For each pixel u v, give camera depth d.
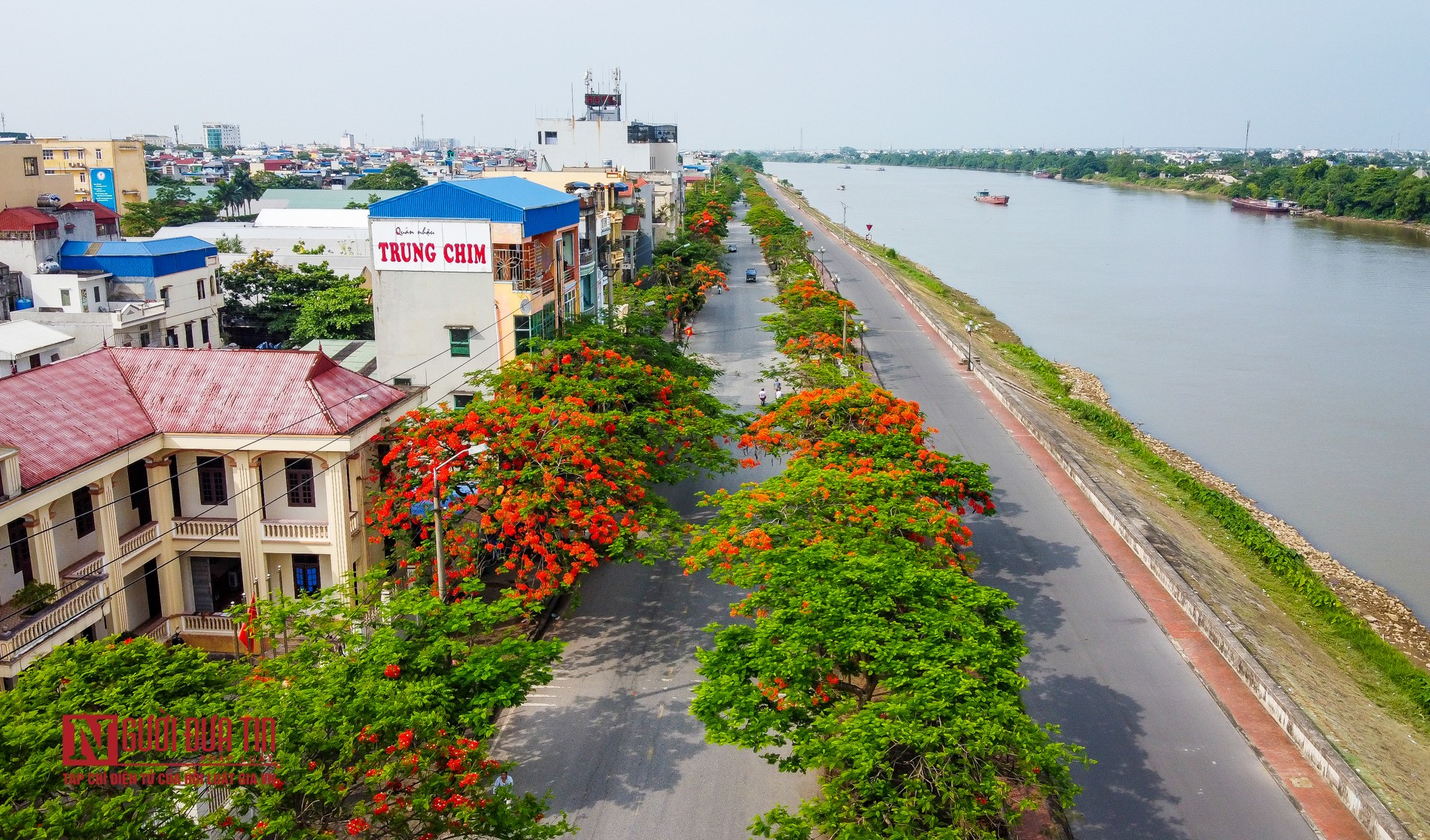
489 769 19.86
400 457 31.23
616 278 77.31
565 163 121.81
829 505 27.95
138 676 19.67
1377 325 97.75
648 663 29.88
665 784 24.25
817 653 21.36
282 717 18.38
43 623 24.84
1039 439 52.94
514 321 44.78
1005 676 19.64
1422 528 50.72
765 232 128.25
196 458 30.44
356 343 57.28
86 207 70.94
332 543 30.25
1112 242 168.75
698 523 40.44
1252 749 25.97
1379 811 22.62
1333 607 40.09
